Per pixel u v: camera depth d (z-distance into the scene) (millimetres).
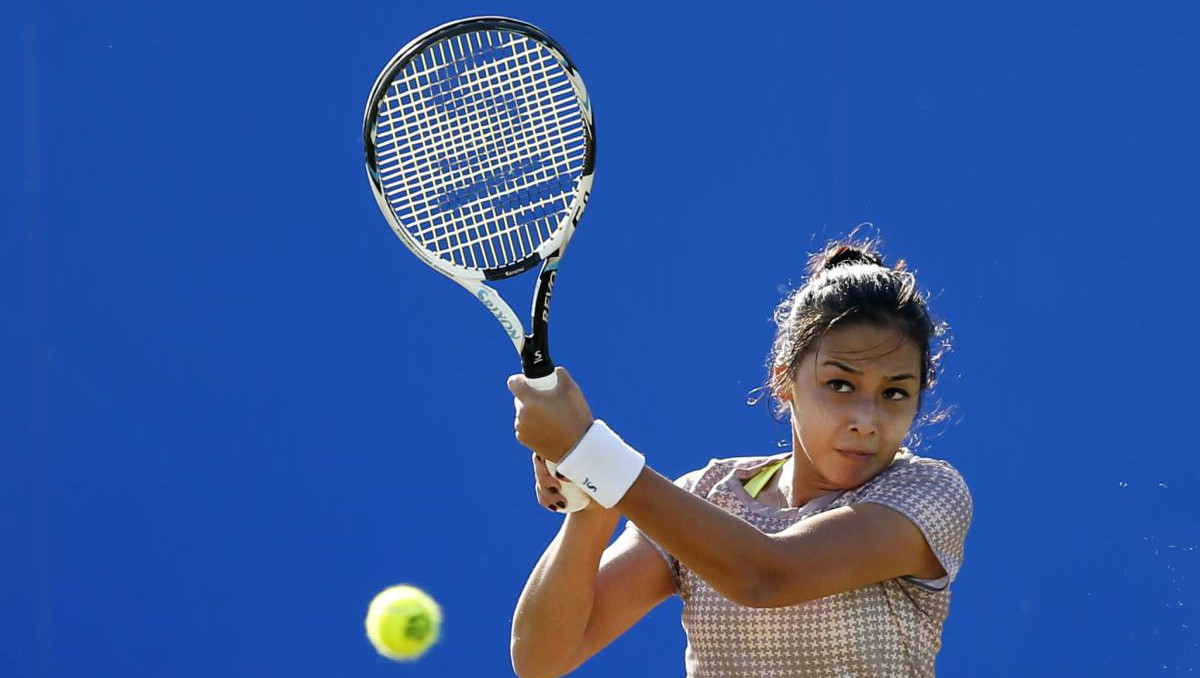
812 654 8336
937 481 8547
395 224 8703
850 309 8461
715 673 8672
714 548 7832
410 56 8914
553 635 8945
